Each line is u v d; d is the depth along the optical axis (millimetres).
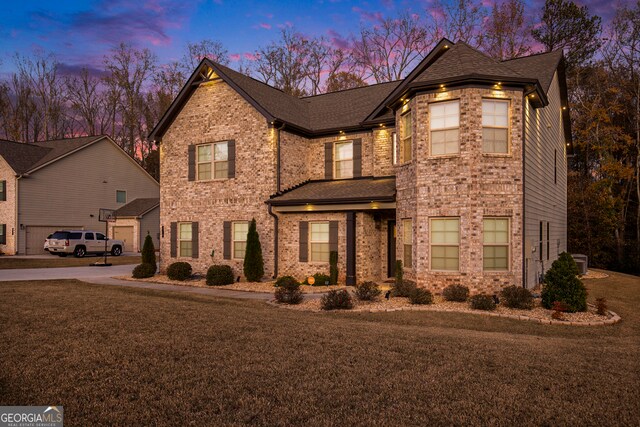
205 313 9758
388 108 16219
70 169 35375
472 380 5750
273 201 17391
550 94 18938
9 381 5477
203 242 19656
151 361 6227
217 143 19547
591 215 32844
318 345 7227
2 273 20844
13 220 32000
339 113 20203
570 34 36500
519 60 18109
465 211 13055
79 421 4520
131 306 10305
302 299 13172
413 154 14086
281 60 43625
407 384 5594
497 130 13344
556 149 21531
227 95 19094
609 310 12648
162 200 21000
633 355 7172
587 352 7289
